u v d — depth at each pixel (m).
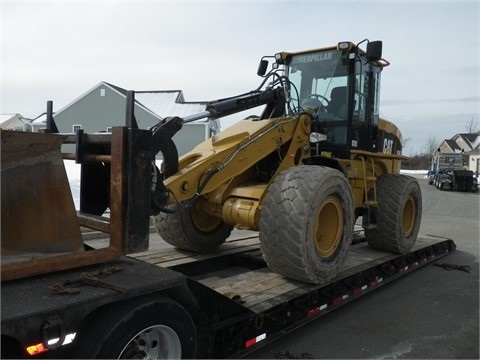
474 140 67.38
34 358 2.12
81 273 2.61
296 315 3.83
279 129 4.58
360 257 5.61
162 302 2.56
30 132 2.64
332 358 3.60
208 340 2.94
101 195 3.39
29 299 2.20
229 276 4.76
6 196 2.51
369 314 4.61
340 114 5.34
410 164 68.19
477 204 17.84
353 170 5.40
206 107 4.14
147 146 2.75
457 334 4.13
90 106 29.88
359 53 5.37
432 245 6.94
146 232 2.77
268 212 3.98
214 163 4.04
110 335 2.30
